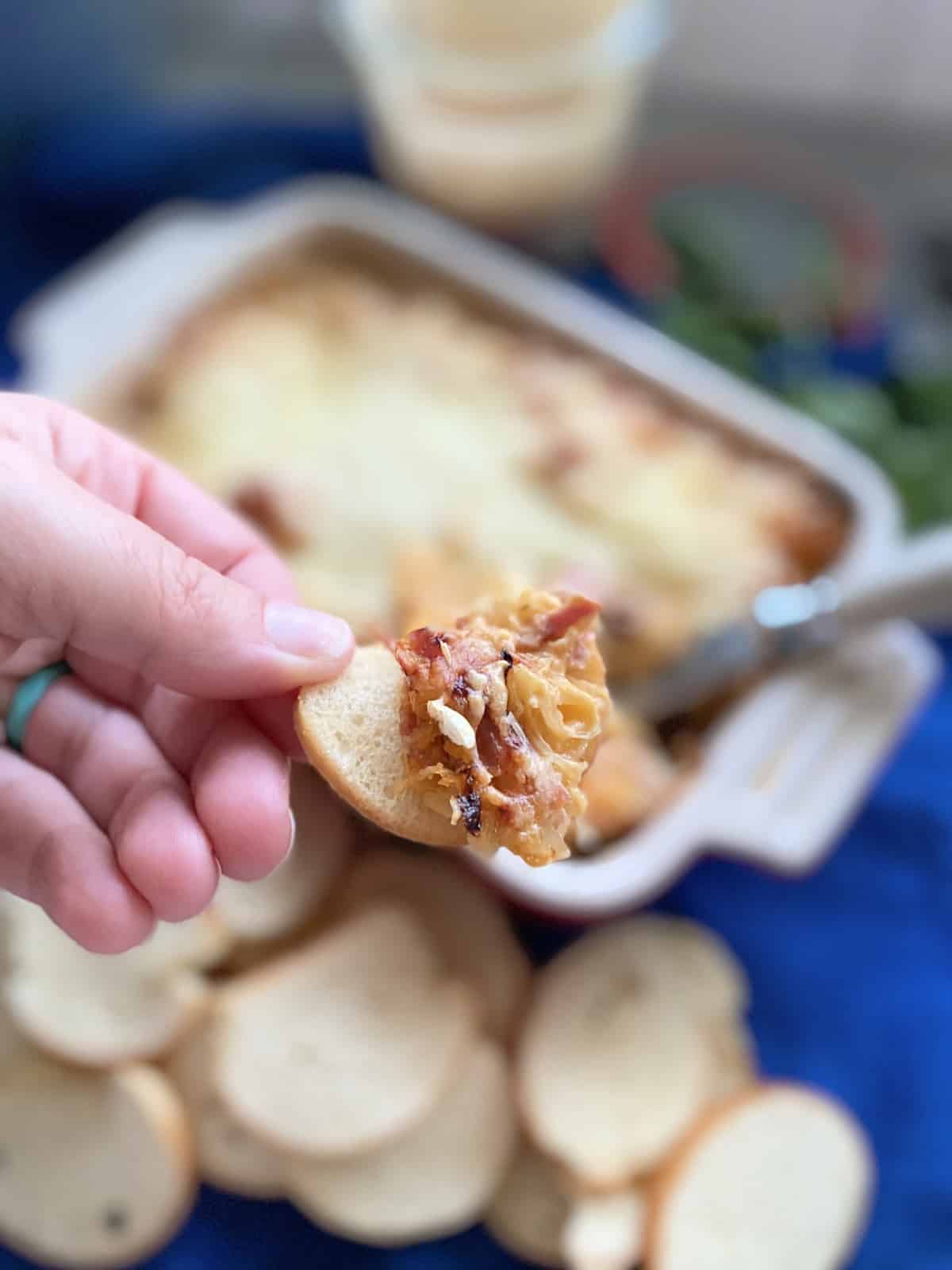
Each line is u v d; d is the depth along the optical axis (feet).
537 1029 1.34
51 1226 1.30
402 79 1.70
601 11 1.70
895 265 1.83
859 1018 1.39
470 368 1.54
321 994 1.33
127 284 1.72
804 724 1.30
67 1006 1.31
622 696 1.37
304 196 1.69
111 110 1.97
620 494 1.44
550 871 1.23
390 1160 1.30
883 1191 1.33
